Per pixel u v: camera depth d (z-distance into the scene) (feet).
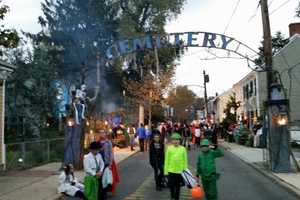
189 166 80.59
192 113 339.57
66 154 72.84
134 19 165.07
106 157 48.44
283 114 69.82
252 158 92.12
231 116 181.06
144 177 66.39
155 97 169.68
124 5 165.07
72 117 73.61
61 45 155.22
